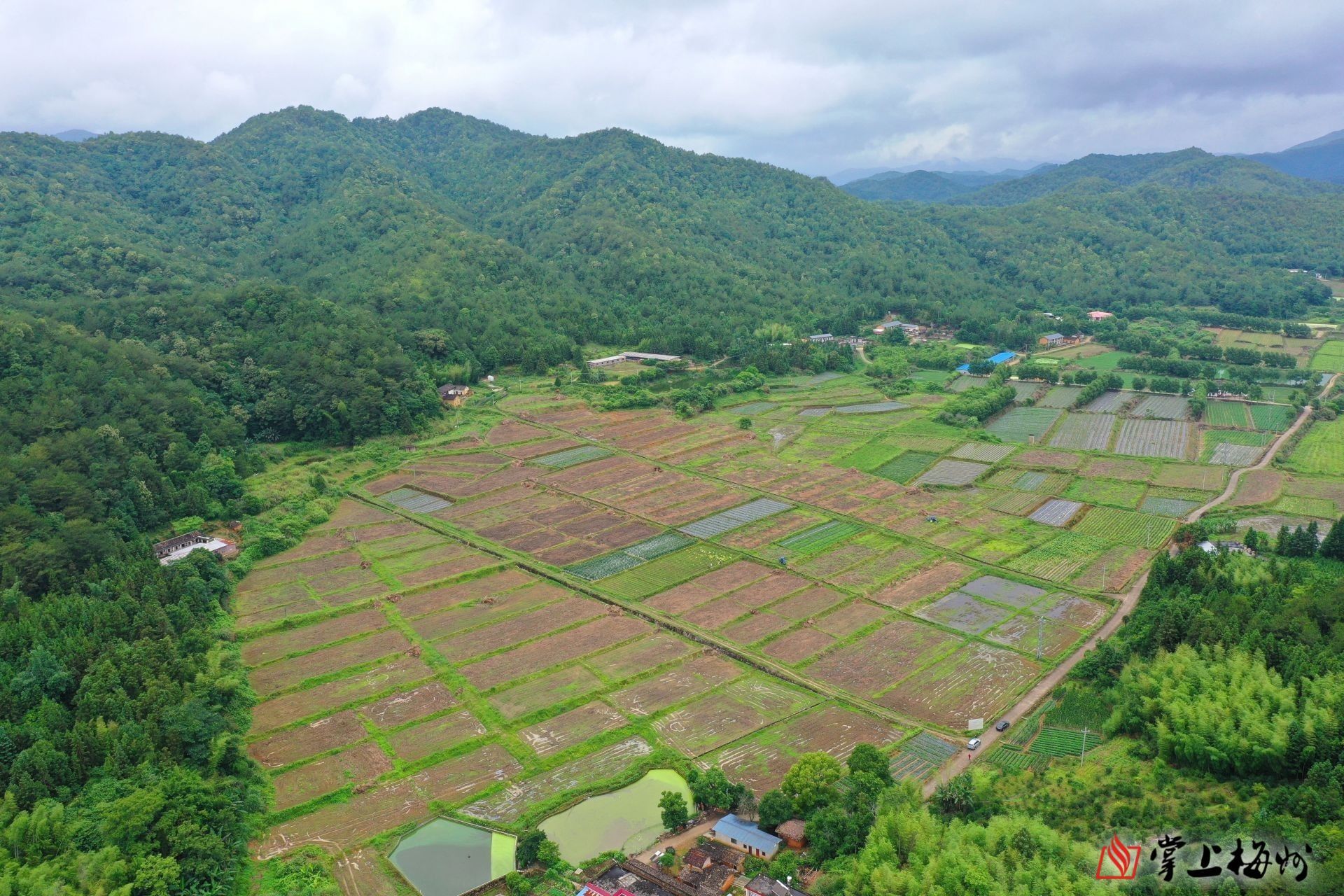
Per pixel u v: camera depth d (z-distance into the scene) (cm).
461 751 10606
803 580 15050
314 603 14288
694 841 9044
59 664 10706
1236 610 11356
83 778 9244
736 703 11525
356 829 9331
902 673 12162
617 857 8762
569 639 13188
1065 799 9006
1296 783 8581
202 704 10381
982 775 9356
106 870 7950
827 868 8319
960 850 8000
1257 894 7162
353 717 11294
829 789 9131
